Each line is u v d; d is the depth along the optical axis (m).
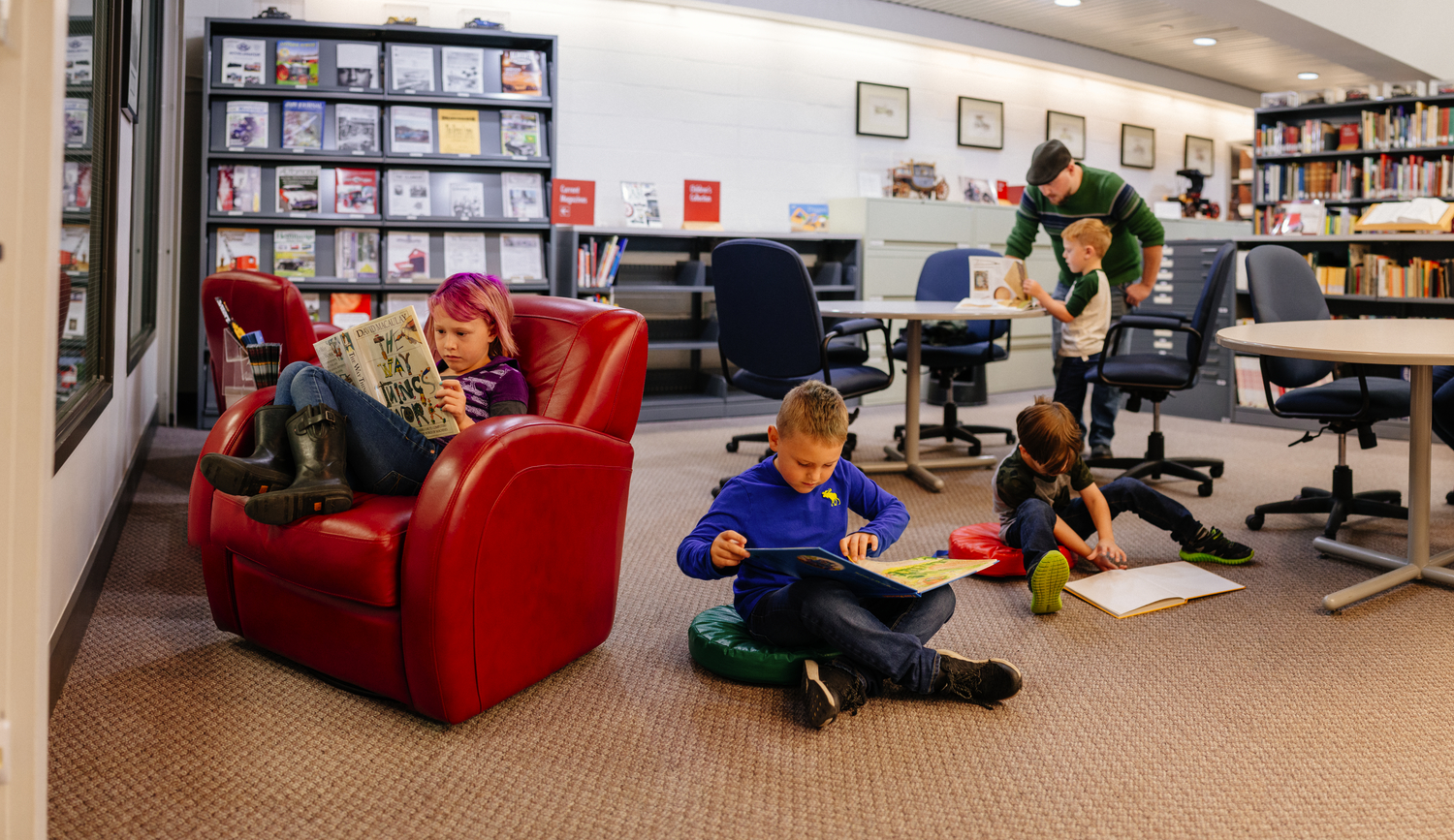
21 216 0.87
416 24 5.06
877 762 1.50
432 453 1.78
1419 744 1.56
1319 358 2.03
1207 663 1.90
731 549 1.59
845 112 6.55
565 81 5.62
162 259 4.54
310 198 4.80
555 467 1.71
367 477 1.79
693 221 5.58
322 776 1.45
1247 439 4.63
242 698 1.73
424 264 4.96
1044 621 2.13
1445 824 1.32
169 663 1.88
